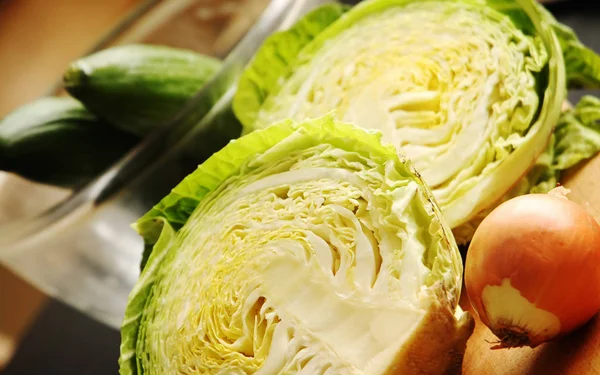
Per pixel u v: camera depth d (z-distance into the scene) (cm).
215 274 63
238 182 65
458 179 65
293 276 60
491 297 56
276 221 62
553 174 66
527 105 65
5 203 90
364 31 73
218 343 62
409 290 57
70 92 78
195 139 78
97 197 78
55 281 86
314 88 73
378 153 60
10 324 108
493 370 59
